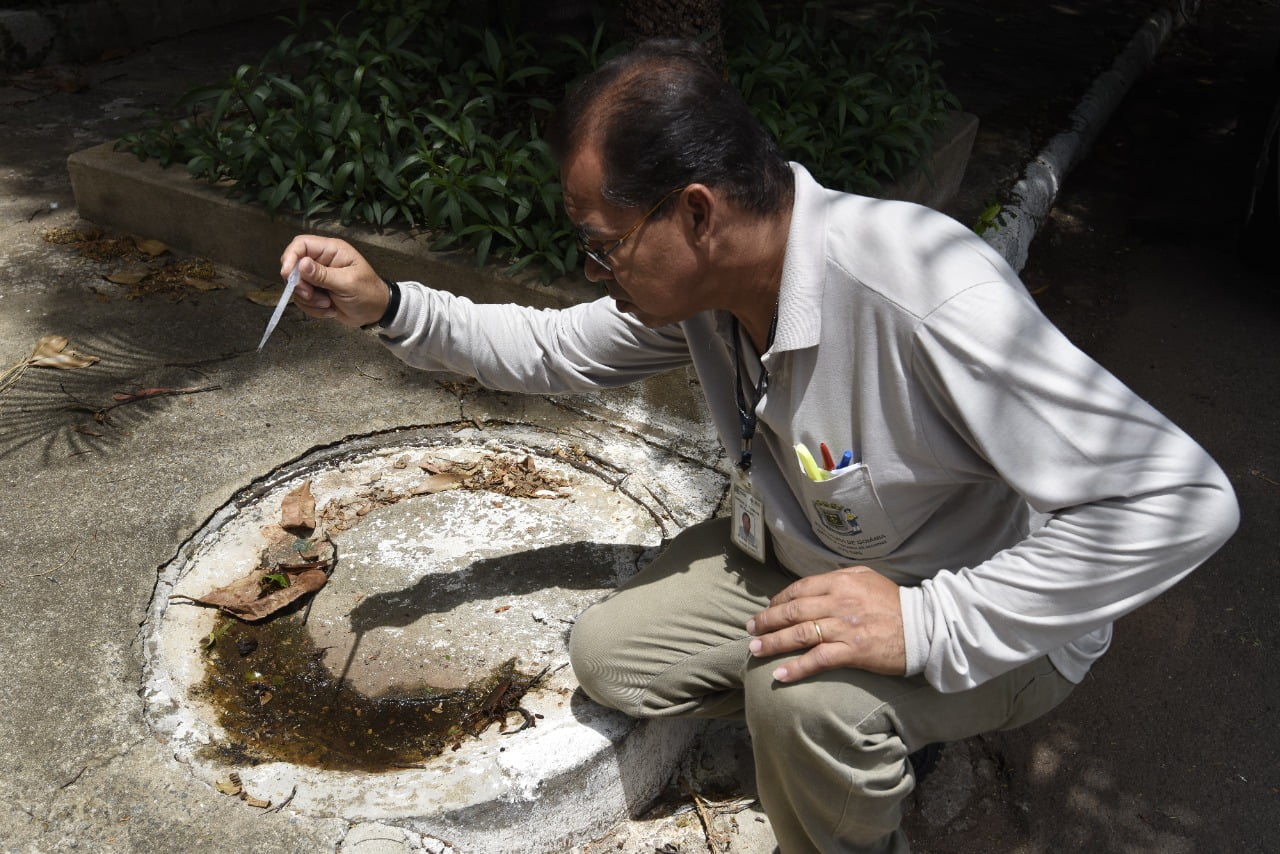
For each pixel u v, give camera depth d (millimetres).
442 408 2998
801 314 1575
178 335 3223
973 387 1486
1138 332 4086
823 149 3580
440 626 2350
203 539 2523
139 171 3637
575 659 2070
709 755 2312
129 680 2141
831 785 1685
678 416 2947
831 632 1607
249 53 5305
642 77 1493
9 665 2141
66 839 1828
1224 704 2553
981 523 1723
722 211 1528
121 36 5266
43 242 3678
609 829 2127
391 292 1995
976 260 1538
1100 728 2484
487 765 1990
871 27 4602
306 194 3383
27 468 2660
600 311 2098
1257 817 2293
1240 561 2977
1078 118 5246
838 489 1666
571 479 2795
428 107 3664
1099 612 1518
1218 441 3488
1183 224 4762
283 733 2102
